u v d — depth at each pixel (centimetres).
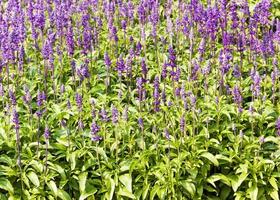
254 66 223
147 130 196
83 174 182
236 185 183
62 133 194
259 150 185
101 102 204
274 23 255
